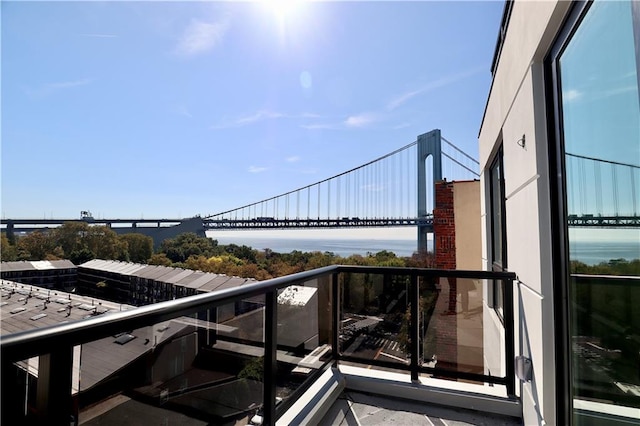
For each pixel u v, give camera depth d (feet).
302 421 5.89
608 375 3.72
